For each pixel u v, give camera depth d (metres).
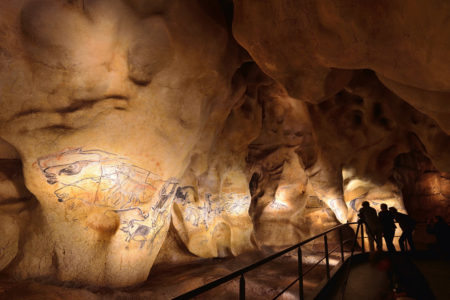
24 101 5.19
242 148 10.67
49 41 5.02
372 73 9.04
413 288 3.95
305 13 4.37
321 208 13.02
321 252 11.83
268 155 12.28
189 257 9.09
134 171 6.06
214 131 8.52
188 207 9.01
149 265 6.73
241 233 10.46
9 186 5.82
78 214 5.80
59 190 5.60
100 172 5.75
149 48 5.54
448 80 3.39
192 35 5.90
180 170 6.99
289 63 5.26
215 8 6.67
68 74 5.35
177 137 6.43
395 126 10.23
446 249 7.25
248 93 9.98
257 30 5.11
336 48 4.33
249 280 7.50
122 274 6.10
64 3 4.92
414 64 3.57
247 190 10.92
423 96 4.30
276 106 11.63
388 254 4.37
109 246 6.01
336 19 3.91
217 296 6.30
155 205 6.59
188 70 6.15
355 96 9.99
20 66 5.03
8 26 4.77
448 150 8.25
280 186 12.62
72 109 5.48
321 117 10.49
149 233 6.53
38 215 5.84
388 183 11.60
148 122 5.98
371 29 3.65
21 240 5.82
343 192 11.09
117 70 5.59
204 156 8.78
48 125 5.36
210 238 9.48
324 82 5.45
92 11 5.07
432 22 2.91
